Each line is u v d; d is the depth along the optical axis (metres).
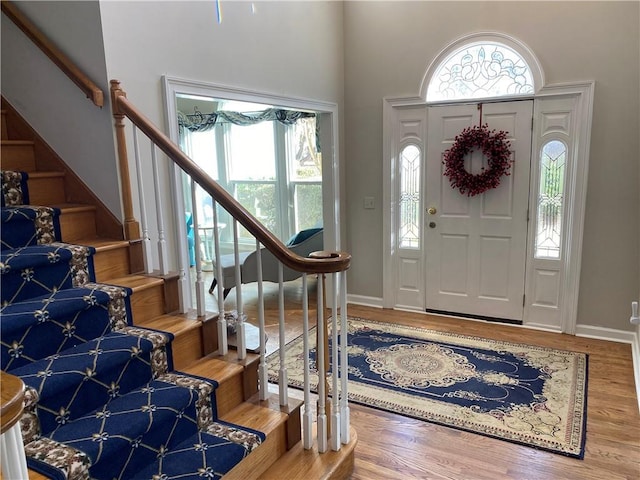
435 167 4.27
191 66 2.80
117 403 1.85
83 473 1.50
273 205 6.74
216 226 2.18
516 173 3.97
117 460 1.63
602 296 3.81
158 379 2.05
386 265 4.62
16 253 2.08
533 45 3.73
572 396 2.93
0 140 2.52
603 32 3.50
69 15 2.37
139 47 2.49
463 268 4.33
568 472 2.25
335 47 4.32
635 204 3.59
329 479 1.99
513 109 3.88
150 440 1.76
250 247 7.10
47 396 1.63
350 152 4.61
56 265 2.12
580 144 3.68
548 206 3.93
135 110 2.29
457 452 2.42
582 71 3.61
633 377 3.16
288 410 2.14
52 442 1.59
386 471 2.28
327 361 2.07
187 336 2.21
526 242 4.04
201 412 1.99
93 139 2.45
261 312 2.15
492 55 3.93
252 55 3.27
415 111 4.27
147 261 2.48
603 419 2.68
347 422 2.19
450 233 4.32
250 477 1.94
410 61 4.20
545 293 4.04
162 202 2.69
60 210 2.38
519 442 2.48
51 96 2.53
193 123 6.66
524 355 3.54
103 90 2.36
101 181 2.48
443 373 3.28
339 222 4.65
